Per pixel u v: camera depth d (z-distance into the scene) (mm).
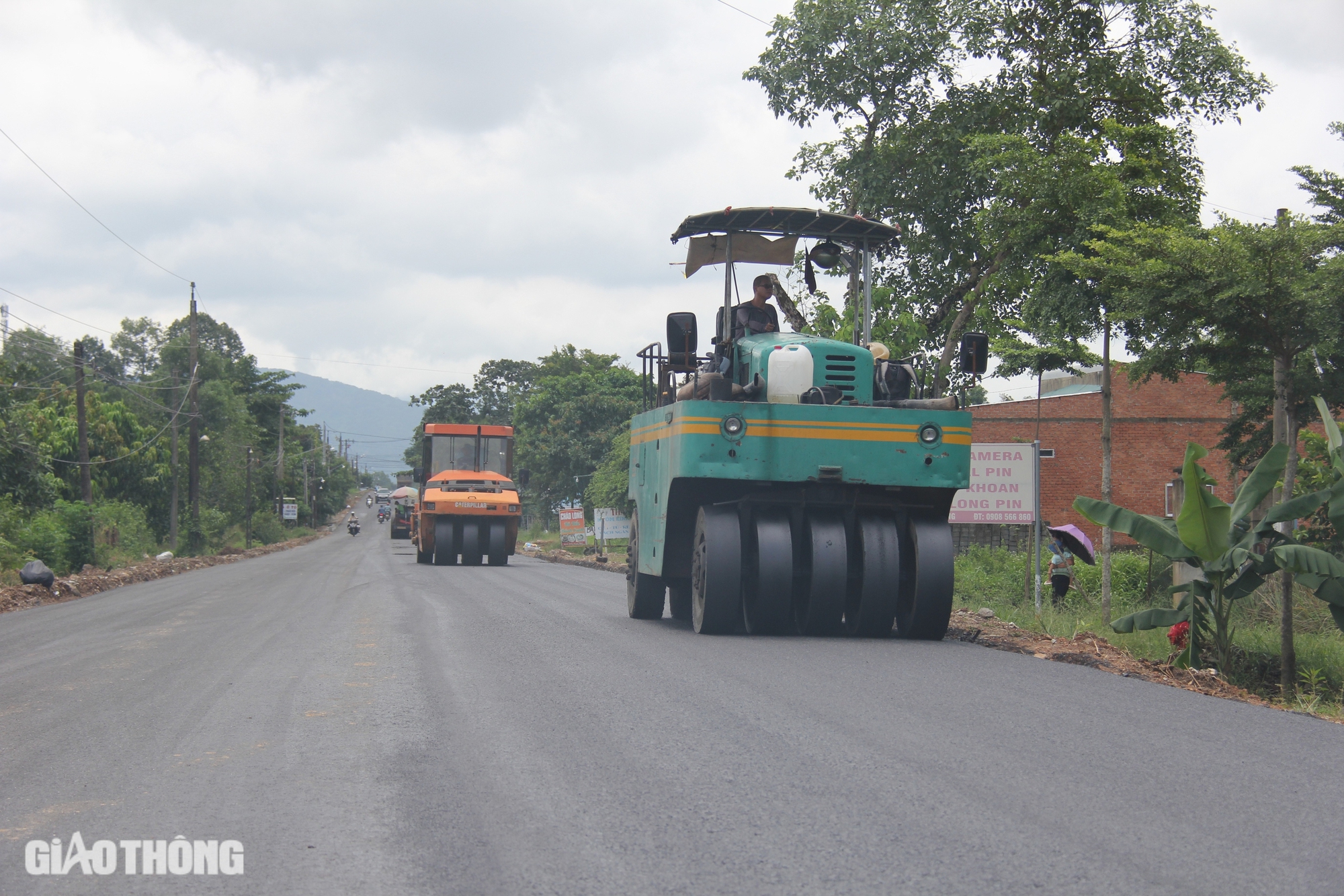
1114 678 8188
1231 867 3795
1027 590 17078
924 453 10406
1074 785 4910
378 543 64438
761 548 10391
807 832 4219
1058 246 14906
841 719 6422
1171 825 4289
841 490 10961
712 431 10211
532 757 5551
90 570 28875
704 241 12133
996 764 5320
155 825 4469
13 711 7285
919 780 5008
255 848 4137
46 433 44344
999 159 14992
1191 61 19031
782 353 10664
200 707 7219
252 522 74562
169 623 13609
